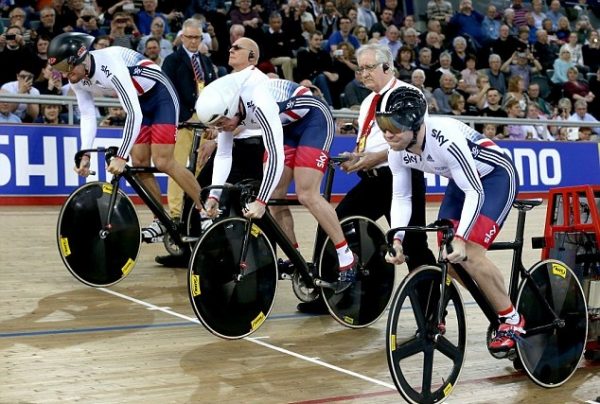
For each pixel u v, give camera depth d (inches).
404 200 123.3
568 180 372.2
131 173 173.3
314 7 406.9
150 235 184.4
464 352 120.7
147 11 349.4
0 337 144.3
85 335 147.6
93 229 175.8
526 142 362.0
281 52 362.0
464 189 115.7
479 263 119.9
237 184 143.5
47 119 276.5
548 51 453.7
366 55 155.2
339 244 150.4
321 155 149.3
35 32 313.3
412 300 114.7
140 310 165.5
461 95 369.1
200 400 117.3
